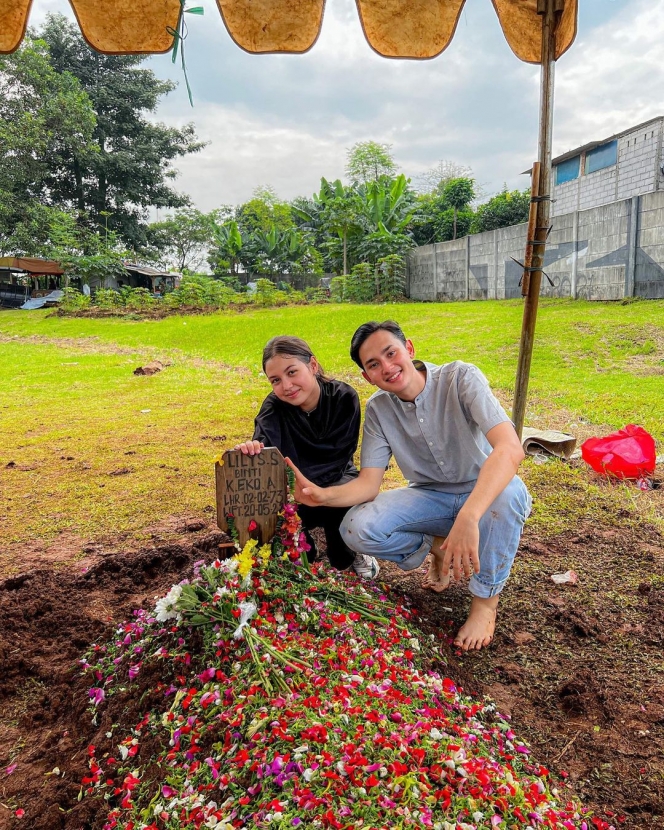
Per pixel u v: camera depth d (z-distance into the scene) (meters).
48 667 2.35
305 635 2.09
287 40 3.70
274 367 2.54
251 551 2.33
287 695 1.78
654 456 4.31
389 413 2.59
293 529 2.39
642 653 2.38
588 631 2.50
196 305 23.69
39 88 28.67
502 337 10.21
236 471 2.36
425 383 2.46
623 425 5.49
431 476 2.64
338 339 12.48
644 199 12.29
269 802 1.45
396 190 24.84
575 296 14.62
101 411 7.11
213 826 1.43
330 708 1.71
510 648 2.44
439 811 1.44
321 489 2.51
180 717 1.82
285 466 2.38
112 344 14.83
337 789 1.45
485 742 1.84
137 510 3.95
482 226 27.97
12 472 4.82
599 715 2.06
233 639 1.99
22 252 28.73
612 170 19.38
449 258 20.59
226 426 6.20
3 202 27.64
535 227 3.94
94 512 3.93
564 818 1.60
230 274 34.47
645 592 2.79
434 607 2.75
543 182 3.85
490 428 2.28
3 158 27.91
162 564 3.15
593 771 1.84
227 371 10.05
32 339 16.44
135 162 33.41
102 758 1.84
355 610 2.34
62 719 2.11
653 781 1.79
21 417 6.86
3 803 1.76
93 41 3.55
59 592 2.88
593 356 8.61
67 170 32.91
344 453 2.74
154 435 5.90
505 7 3.89
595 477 4.38
